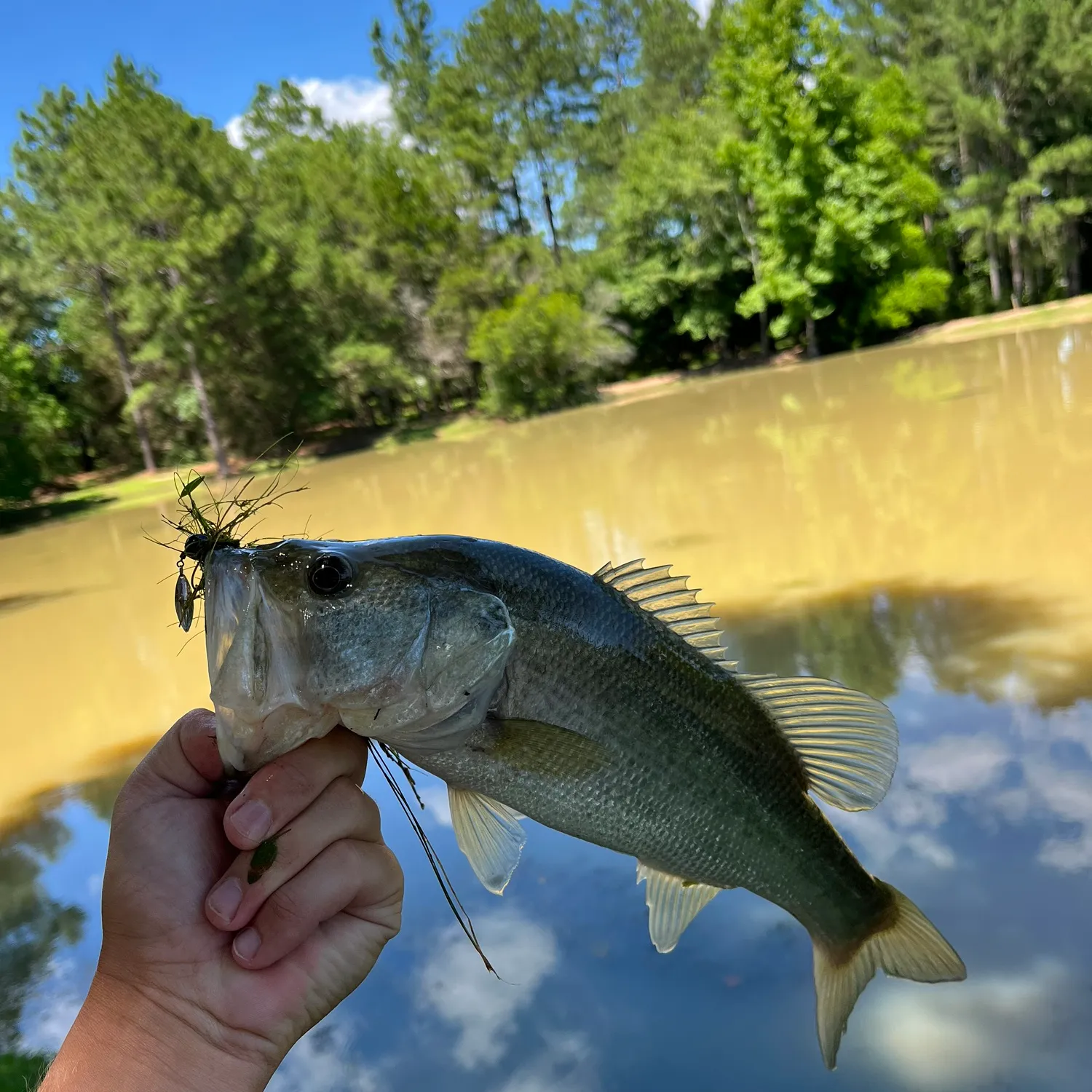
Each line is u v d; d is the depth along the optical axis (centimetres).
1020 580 135
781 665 118
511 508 285
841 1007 45
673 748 42
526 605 39
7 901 94
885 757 44
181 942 30
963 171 887
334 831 31
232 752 32
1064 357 424
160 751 33
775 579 156
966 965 62
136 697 166
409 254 762
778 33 730
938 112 852
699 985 64
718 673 44
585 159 1045
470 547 39
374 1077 61
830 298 780
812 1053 57
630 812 41
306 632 34
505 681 39
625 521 232
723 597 151
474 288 745
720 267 826
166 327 643
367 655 35
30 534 510
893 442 270
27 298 750
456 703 36
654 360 930
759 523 202
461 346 757
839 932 46
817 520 194
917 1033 57
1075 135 838
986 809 78
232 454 734
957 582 139
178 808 31
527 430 593
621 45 1088
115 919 30
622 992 64
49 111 820
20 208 687
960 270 955
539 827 88
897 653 115
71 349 776
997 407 299
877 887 46
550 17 1046
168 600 249
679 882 44
